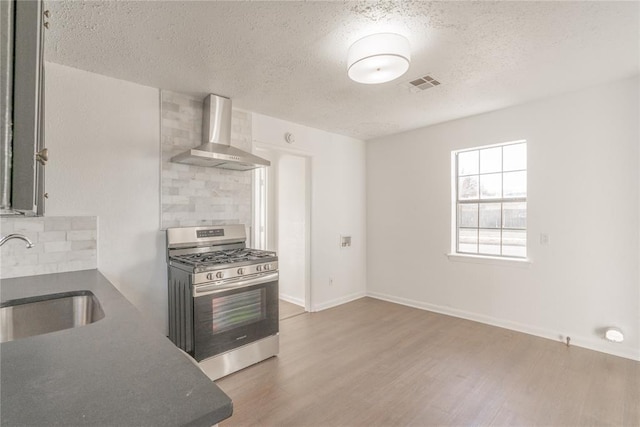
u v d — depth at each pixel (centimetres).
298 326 356
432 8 173
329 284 432
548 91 295
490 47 214
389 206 456
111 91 253
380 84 274
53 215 227
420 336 324
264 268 269
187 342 238
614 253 279
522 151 341
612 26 190
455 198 394
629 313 272
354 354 284
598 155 286
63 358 88
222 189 316
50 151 227
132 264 261
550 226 313
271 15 178
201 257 267
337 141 444
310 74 253
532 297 326
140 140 267
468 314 374
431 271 409
